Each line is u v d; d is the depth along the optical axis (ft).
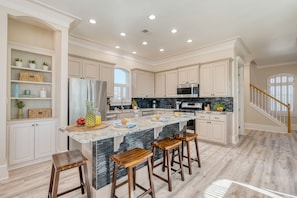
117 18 9.84
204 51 15.52
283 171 8.11
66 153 5.83
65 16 9.53
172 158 8.71
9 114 8.82
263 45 14.82
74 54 12.26
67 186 6.70
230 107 13.98
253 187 6.66
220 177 7.54
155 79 19.67
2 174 7.32
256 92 21.39
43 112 10.09
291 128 20.44
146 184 7.00
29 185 6.82
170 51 16.44
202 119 14.05
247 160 9.60
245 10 8.97
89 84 11.12
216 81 13.99
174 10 8.96
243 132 17.04
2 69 7.42
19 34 9.71
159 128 8.07
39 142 9.21
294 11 9.04
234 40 13.25
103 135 4.96
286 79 21.94
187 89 15.94
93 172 5.72
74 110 10.26
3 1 7.51
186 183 7.03
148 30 11.57
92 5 8.46
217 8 8.77
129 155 5.49
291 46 15.12
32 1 8.09
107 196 5.87
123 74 17.79
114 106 16.55
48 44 10.88
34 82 9.76
